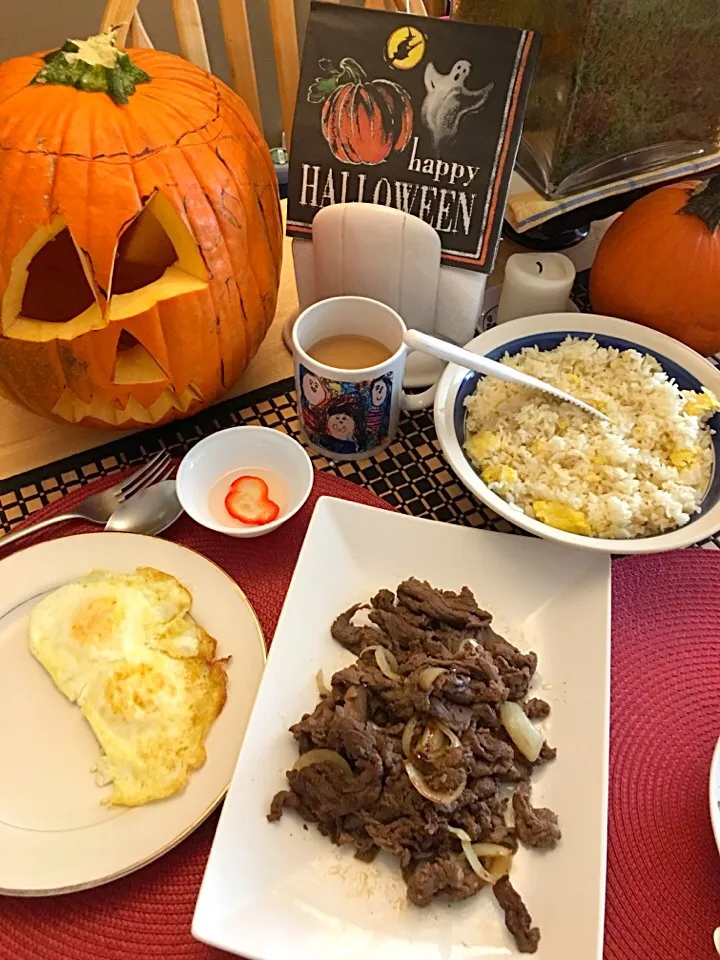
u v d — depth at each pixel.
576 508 0.65
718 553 0.70
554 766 0.55
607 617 0.60
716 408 0.71
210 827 0.53
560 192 0.87
